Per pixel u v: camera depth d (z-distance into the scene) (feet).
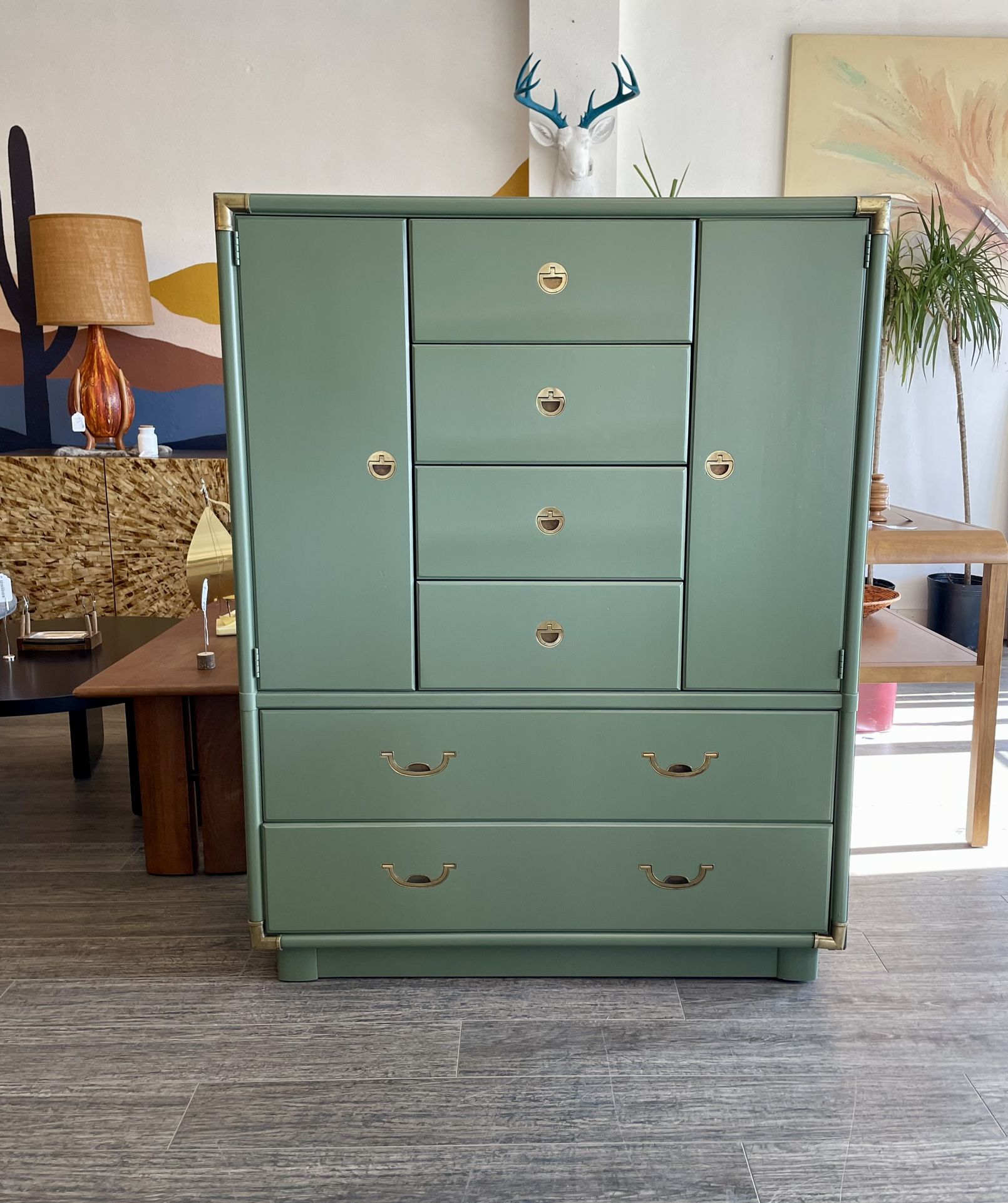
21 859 8.38
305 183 13.74
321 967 6.57
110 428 13.47
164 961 6.78
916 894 7.73
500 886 6.41
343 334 5.82
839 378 5.89
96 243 12.43
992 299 13.52
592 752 6.27
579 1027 6.03
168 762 7.87
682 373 5.89
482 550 6.06
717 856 6.38
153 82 13.46
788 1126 5.16
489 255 5.75
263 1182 4.76
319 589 6.08
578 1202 4.64
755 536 6.05
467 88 13.46
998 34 13.71
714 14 13.44
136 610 13.09
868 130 13.75
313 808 6.32
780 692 6.22
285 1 13.24
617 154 13.71
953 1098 5.37
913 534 8.04
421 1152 4.96
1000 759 10.53
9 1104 5.31
